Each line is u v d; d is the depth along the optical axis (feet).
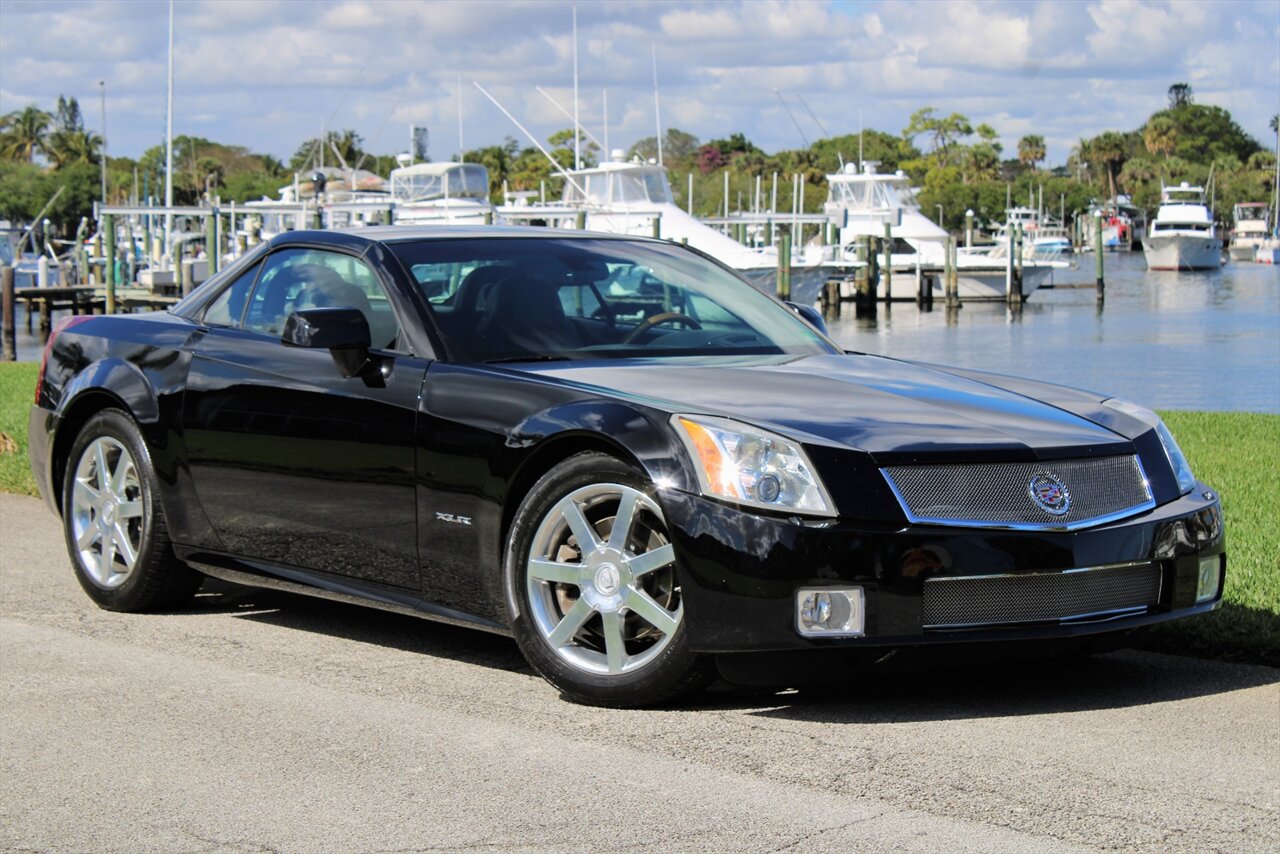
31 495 26.94
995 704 13.65
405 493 14.87
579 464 13.51
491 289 15.96
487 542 14.24
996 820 10.65
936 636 12.57
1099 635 13.20
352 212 131.34
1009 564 12.66
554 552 13.84
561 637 13.73
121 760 12.30
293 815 10.96
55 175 364.58
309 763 12.14
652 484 12.98
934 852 10.05
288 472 16.02
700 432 12.96
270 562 16.57
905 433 13.09
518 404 14.10
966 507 12.73
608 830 10.53
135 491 17.98
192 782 11.73
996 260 172.24
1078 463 13.37
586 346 15.49
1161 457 14.02
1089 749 12.30
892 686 14.26
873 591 12.42
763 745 12.44
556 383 14.11
